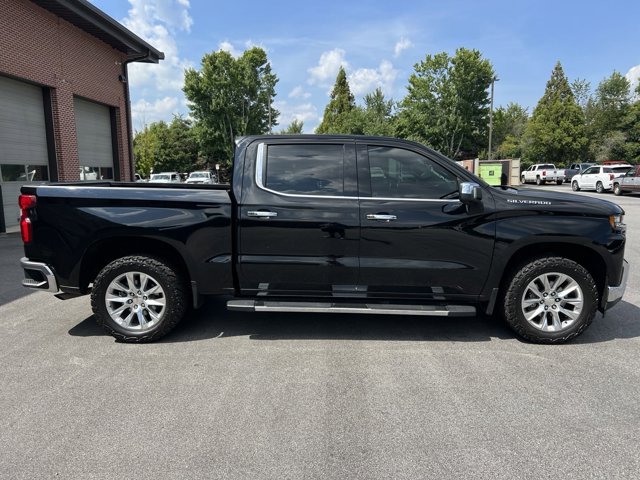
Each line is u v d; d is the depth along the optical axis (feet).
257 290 14.33
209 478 7.94
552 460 8.43
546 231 13.56
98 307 14.14
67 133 50.52
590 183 94.48
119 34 56.44
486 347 13.97
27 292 20.61
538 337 14.03
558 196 14.26
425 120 149.69
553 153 166.20
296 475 8.02
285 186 14.07
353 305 14.06
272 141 14.39
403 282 13.97
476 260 13.76
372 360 12.96
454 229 13.66
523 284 13.84
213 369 12.34
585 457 8.52
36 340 14.56
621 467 8.23
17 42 42.60
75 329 15.65
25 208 14.16
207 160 194.08
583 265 14.80
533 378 11.80
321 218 13.74
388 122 161.17
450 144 152.76
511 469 8.18
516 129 207.62
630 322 16.30
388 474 8.05
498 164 78.23
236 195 13.99
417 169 14.08
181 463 8.34
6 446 8.87
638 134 155.43
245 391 11.09
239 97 159.53
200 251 14.02
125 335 14.17
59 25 48.80
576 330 13.96
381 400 10.66
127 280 14.25
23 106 45.55
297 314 17.28
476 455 8.58
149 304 14.33
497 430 9.42
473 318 16.85
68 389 11.20
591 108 176.04
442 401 10.61
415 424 9.64
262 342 14.34
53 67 48.01
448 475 8.02
